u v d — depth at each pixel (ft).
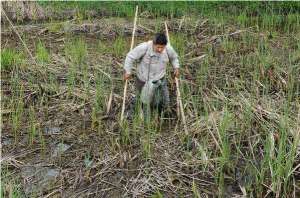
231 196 12.60
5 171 13.76
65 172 13.67
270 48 22.52
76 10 29.94
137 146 14.62
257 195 12.48
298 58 20.79
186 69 19.52
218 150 14.08
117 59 21.22
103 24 26.63
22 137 15.42
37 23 28.35
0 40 23.29
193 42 23.58
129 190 12.82
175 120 16.07
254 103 16.19
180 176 13.32
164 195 12.64
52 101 17.54
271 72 18.86
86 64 20.36
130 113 16.57
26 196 12.71
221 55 21.74
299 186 12.76
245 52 22.03
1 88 18.56
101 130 15.62
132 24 26.78
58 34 25.61
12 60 20.76
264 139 14.69
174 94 17.69
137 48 15.28
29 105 17.33
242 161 13.84
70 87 17.88
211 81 18.58
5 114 16.66
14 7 28.94
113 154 14.29
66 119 16.40
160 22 26.84
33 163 14.15
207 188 12.90
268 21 26.16
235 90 17.74
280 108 15.99
